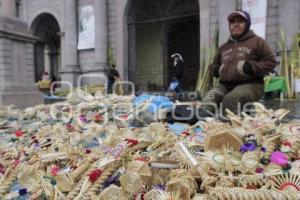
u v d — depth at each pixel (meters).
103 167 1.69
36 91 9.16
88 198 1.50
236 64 4.16
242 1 12.77
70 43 19.23
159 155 1.90
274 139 1.94
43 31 25.62
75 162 2.04
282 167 1.54
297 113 5.55
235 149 1.79
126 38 17.95
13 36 8.60
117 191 1.47
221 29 13.20
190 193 1.34
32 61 9.34
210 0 14.34
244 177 1.44
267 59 4.09
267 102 8.52
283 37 11.71
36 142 2.96
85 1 18.91
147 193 1.38
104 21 18.17
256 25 12.55
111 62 17.97
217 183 1.42
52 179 1.77
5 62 8.41
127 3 17.66
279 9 12.05
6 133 3.89
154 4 19.41
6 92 8.18
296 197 1.21
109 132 2.98
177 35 18.89
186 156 1.65
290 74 10.60
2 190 1.84
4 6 15.29
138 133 2.74
